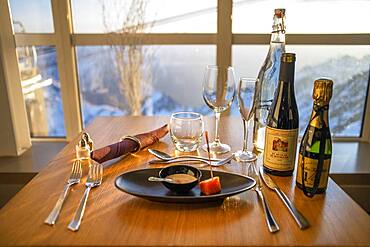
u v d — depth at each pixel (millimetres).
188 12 1940
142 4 1927
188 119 1053
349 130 2176
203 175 855
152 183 831
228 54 1972
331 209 742
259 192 801
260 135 1069
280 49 988
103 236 646
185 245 621
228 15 1896
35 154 1958
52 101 2088
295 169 915
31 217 708
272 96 1026
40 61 1994
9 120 1862
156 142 1138
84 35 1977
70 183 853
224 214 717
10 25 1817
